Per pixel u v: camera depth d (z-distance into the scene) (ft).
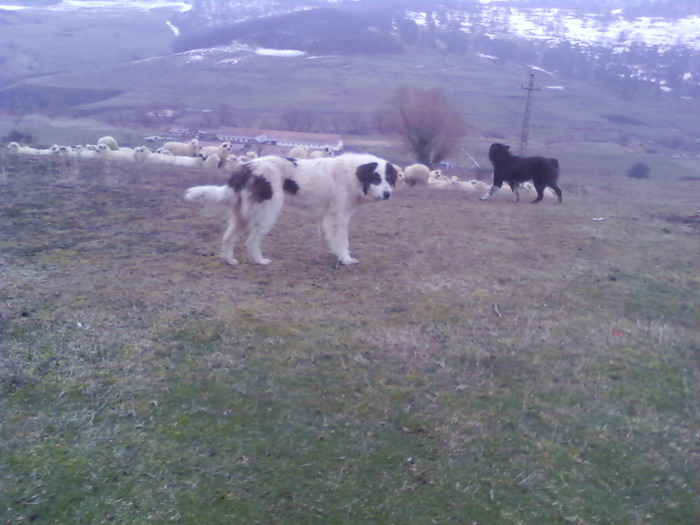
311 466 13.79
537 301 23.50
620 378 18.16
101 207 33.42
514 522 12.77
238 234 25.86
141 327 19.04
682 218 40.91
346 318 20.83
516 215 39.63
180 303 20.98
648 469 14.52
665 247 32.27
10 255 24.75
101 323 19.07
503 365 18.35
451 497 13.26
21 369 16.06
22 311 19.44
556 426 15.67
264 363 17.53
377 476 13.67
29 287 21.43
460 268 26.96
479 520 12.75
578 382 17.75
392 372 17.54
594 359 19.11
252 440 14.42
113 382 16.08
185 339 18.54
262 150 62.13
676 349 20.18
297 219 34.14
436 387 16.94
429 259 28.09
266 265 25.93
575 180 66.03
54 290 21.31
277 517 12.42
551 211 42.09
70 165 45.09
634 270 27.91
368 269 26.20
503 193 52.65
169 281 23.06
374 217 36.81
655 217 41.11
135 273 23.66
